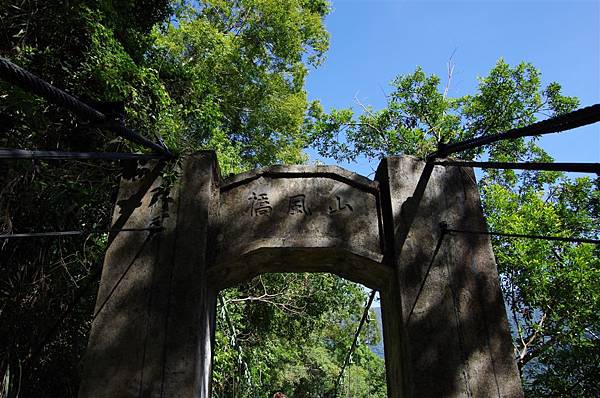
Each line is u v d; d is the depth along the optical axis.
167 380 3.44
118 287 3.77
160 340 3.57
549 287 7.86
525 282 8.05
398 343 3.88
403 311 3.73
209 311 4.17
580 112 2.22
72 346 5.58
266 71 13.45
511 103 10.72
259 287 10.40
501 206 8.74
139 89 5.61
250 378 8.74
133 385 3.42
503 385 3.50
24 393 5.13
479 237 4.05
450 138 11.15
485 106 10.88
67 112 5.14
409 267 3.89
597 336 8.15
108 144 5.46
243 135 13.29
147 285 3.78
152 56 6.72
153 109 5.75
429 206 4.14
